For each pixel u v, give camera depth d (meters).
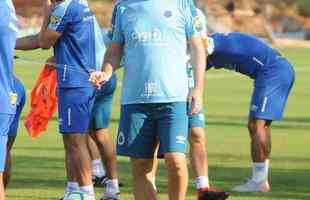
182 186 19.33
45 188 26.48
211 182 27.98
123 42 19.89
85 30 22.98
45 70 23.94
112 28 20.05
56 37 22.78
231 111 52.69
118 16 19.72
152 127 19.50
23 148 35.56
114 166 24.70
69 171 23.25
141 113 19.44
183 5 19.47
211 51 25.69
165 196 25.19
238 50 26.34
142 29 19.34
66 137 23.09
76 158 23.02
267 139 26.44
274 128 44.84
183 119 19.31
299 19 155.38
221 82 76.00
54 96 23.91
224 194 23.45
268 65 26.47
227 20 138.62
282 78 26.47
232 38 26.47
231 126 44.97
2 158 18.55
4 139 18.59
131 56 19.44
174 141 19.22
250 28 139.62
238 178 28.86
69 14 22.75
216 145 37.59
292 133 42.72
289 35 150.88
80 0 23.03
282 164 32.50
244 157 33.91
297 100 60.81
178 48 19.39
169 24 19.30
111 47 19.97
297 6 158.88
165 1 19.42
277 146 37.81
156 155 19.97
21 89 22.36
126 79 19.56
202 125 23.64
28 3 122.94
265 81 26.39
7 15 18.62
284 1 159.00
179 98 19.25
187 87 19.50
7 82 18.62
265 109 26.28
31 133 23.95
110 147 24.64
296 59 107.19
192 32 19.55
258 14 151.88
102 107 24.67
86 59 22.97
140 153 19.55
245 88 69.75
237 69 26.69
